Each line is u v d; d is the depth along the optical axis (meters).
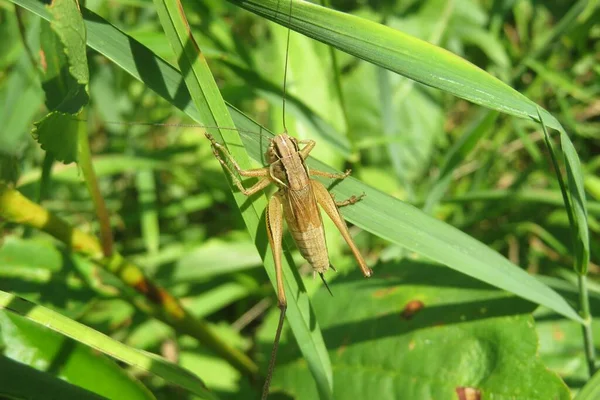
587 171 0.15
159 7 0.10
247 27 0.18
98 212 0.11
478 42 0.17
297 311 0.10
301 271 0.14
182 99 0.10
